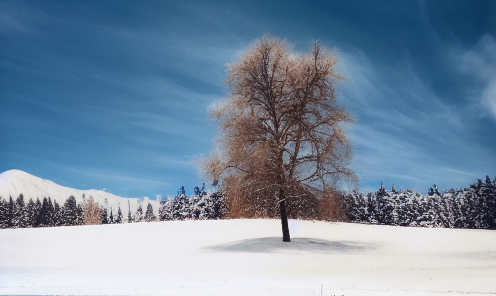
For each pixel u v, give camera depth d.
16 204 124.56
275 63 31.59
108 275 18.97
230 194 31.31
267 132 31.38
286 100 31.88
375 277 18.81
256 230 44.84
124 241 40.81
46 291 14.43
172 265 22.61
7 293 13.98
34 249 36.38
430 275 19.77
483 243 37.94
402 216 92.94
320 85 31.55
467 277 19.22
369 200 93.31
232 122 31.16
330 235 41.56
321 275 19.19
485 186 89.12
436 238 40.97
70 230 50.44
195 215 97.25
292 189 31.20
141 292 14.13
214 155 31.36
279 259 24.50
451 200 94.38
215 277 18.31
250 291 14.51
